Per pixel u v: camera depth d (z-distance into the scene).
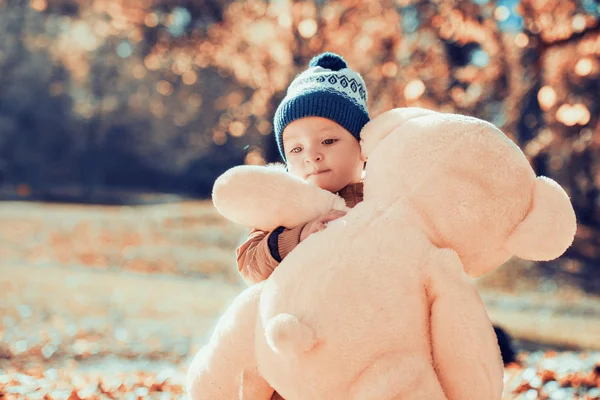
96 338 11.46
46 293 15.53
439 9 11.45
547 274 20.27
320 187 2.85
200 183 51.69
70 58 48.19
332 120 2.80
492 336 2.37
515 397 6.70
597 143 16.22
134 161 51.53
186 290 17.17
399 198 2.46
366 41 12.37
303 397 2.38
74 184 49.78
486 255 2.48
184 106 48.44
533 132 13.14
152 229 26.70
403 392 2.28
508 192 2.43
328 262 2.41
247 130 23.94
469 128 2.48
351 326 2.33
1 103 48.00
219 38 14.43
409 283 2.37
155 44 15.25
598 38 9.55
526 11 9.86
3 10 46.62
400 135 2.54
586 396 6.63
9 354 9.97
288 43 12.72
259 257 2.62
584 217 23.91
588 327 14.38
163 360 10.12
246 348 2.56
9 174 48.22
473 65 12.81
